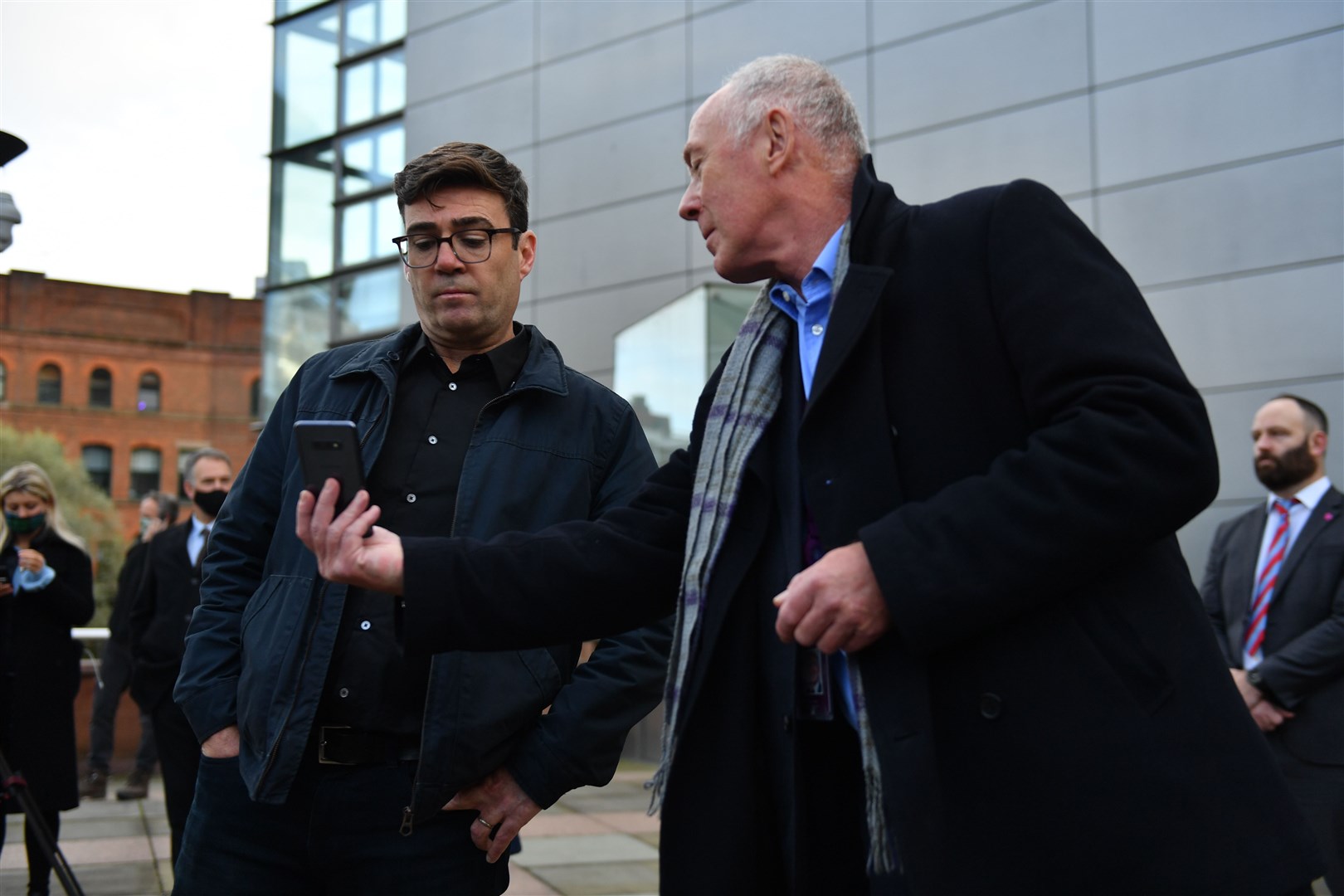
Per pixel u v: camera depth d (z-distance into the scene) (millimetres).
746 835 1542
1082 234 1467
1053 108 8828
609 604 1743
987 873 1329
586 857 5559
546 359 2549
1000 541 1302
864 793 1602
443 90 13023
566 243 11805
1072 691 1343
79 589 5000
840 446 1476
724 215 1664
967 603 1298
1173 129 8266
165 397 52000
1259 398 7691
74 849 5855
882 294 1500
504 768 2279
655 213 11219
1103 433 1298
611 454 2520
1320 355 7512
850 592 1341
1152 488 1284
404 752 2213
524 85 12367
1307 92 7785
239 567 2477
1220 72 8125
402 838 2195
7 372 49656
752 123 1648
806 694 1602
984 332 1461
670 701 1596
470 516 2312
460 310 2414
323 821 2191
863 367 1486
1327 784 3611
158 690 4766
